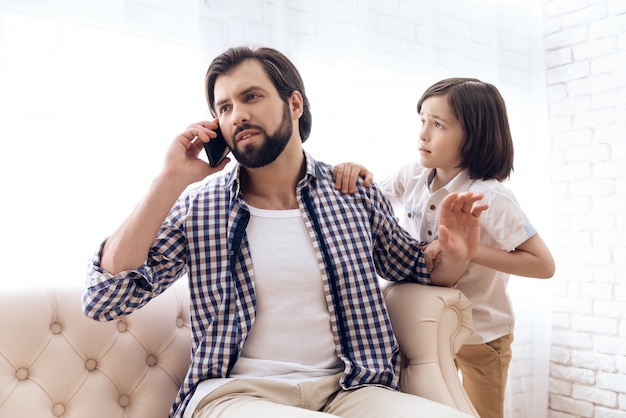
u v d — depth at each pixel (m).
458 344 1.51
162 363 1.44
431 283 1.54
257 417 1.08
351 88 2.21
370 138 2.23
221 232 1.33
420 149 1.69
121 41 1.71
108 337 1.39
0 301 1.30
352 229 1.43
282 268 1.34
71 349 1.34
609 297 2.62
